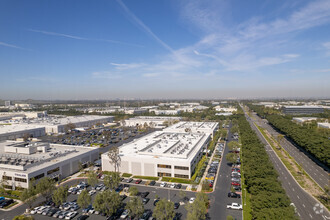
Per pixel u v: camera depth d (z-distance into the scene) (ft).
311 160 404.98
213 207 232.53
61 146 414.41
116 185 263.70
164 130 606.55
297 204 239.71
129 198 254.88
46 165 301.22
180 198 252.83
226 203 240.94
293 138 524.52
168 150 381.19
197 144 435.12
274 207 194.80
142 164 329.52
